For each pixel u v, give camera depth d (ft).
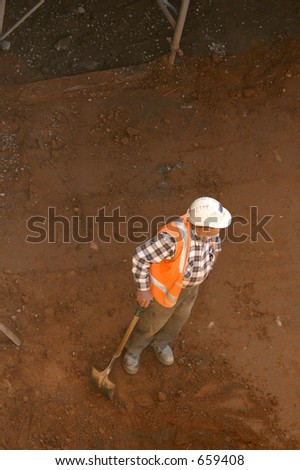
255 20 41.55
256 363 31.17
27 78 39.37
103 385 29.40
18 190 35.55
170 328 29.27
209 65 40.04
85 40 40.78
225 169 36.78
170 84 39.50
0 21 38.11
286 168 36.83
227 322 32.22
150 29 41.32
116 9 41.86
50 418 29.45
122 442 29.27
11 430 29.07
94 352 31.22
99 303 32.50
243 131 38.06
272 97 39.14
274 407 30.09
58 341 31.35
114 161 36.88
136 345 29.53
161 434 29.50
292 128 38.14
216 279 33.35
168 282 25.41
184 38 40.78
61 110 38.19
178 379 30.81
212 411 29.91
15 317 31.86
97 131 37.78
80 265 33.58
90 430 29.40
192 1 41.98
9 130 37.29
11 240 34.06
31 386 30.09
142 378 30.76
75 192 35.78
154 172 36.63
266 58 40.40
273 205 35.68
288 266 33.83
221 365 31.09
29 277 33.01
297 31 41.22
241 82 39.68
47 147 37.01
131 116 38.29
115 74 39.22
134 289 33.01
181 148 37.40
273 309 32.60
